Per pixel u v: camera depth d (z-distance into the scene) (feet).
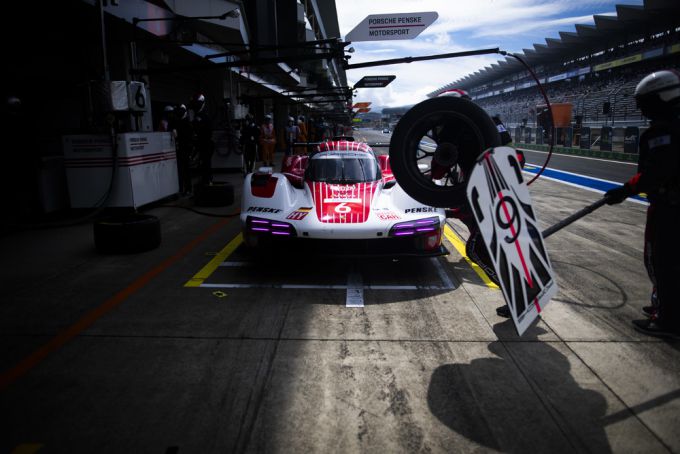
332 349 9.05
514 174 8.21
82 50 26.04
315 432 6.55
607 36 136.05
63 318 10.44
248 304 11.39
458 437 6.45
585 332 9.82
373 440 6.38
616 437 6.45
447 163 10.81
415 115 10.18
